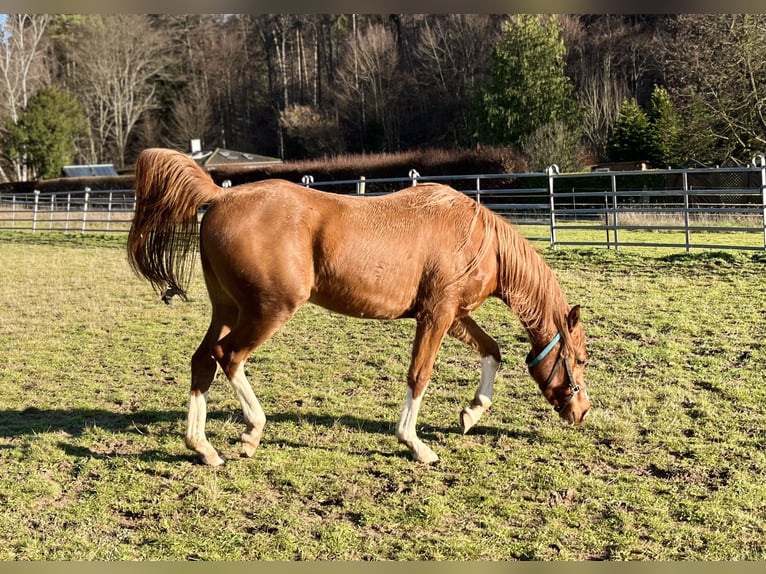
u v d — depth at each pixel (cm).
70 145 4625
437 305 448
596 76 3812
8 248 1678
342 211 434
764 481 407
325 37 5497
